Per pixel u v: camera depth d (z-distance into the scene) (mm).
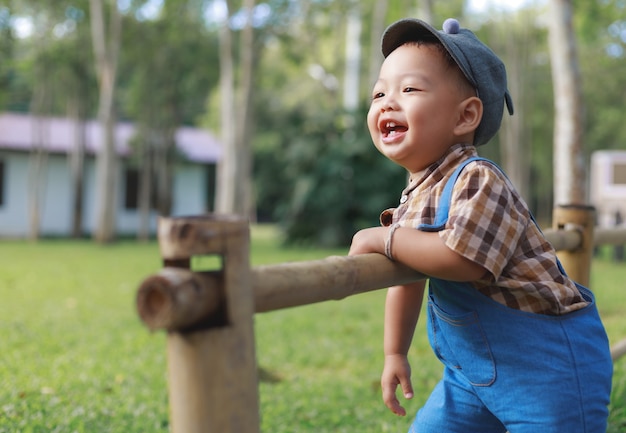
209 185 26031
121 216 23188
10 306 7730
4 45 18656
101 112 17875
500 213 1713
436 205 1858
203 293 1226
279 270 1414
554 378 1799
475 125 1931
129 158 22625
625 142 26891
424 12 11531
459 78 1921
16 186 21734
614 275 10586
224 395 1255
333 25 21812
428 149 1917
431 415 2109
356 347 5688
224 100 16078
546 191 32250
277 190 19641
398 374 2143
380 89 1984
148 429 3504
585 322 1883
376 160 17141
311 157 17312
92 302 8102
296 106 27203
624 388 3885
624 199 13594
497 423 2031
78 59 19719
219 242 1250
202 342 1238
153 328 1192
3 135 21750
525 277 1817
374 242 1796
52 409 3812
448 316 1913
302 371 5012
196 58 20219
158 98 20844
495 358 1848
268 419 3734
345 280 1578
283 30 18375
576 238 3033
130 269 11641
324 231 17125
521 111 21312
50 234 22109
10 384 4359
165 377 4645
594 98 24656
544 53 24984
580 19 16109
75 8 19016
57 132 23344
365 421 3709
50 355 5316
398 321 2160
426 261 1701
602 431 1859
